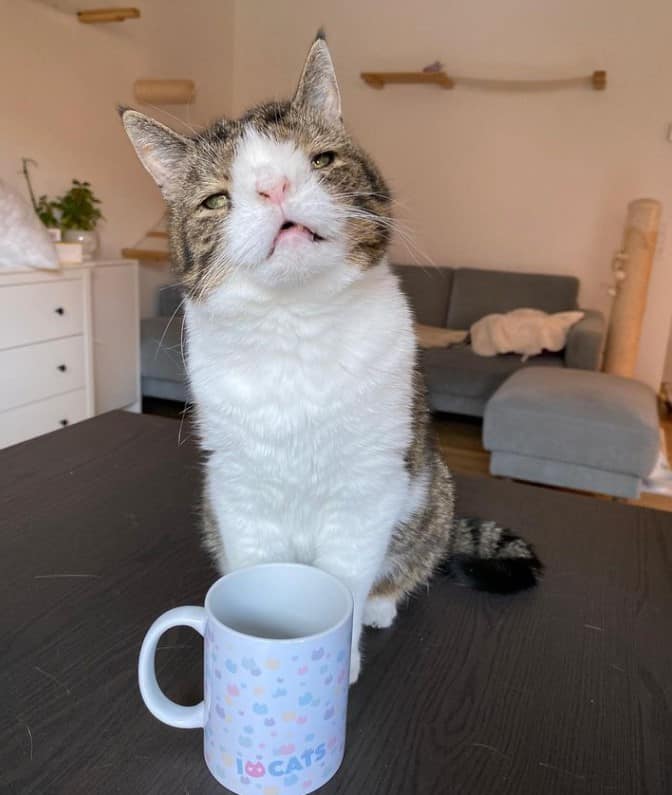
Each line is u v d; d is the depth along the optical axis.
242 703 0.48
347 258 0.70
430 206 4.45
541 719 0.59
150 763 0.52
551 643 0.71
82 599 0.75
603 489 2.46
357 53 4.38
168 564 0.82
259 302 0.69
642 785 0.53
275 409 0.69
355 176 0.81
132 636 0.68
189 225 0.81
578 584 0.85
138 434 1.25
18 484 1.03
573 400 2.48
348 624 0.50
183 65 4.00
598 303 4.25
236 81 4.68
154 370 3.40
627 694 0.63
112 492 1.01
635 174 4.01
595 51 3.93
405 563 0.84
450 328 4.19
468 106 4.22
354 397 0.69
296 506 0.75
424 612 0.77
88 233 3.08
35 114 2.96
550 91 4.05
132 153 3.60
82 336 2.74
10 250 2.39
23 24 2.83
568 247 4.23
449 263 4.49
